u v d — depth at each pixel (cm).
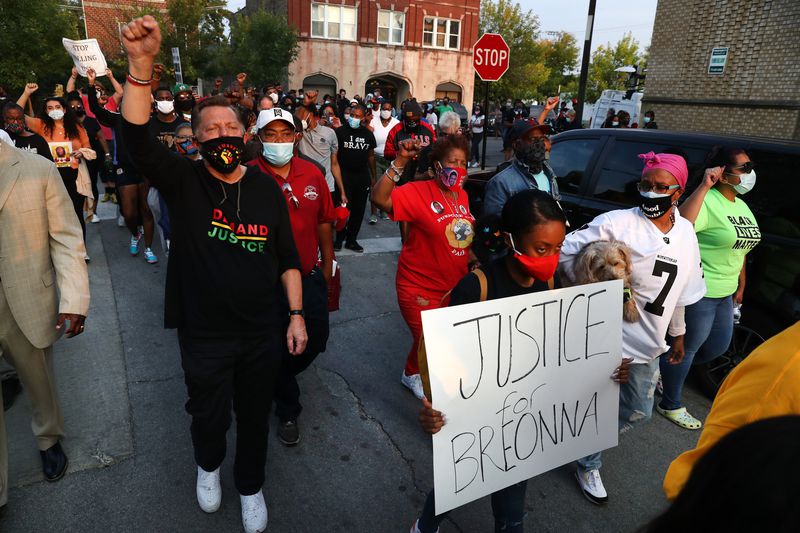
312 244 297
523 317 185
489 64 859
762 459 67
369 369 393
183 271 212
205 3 2586
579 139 462
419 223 308
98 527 240
